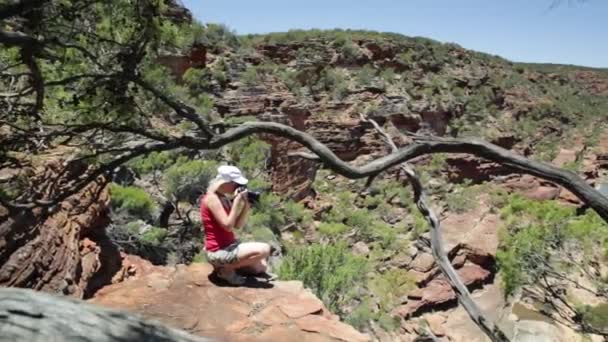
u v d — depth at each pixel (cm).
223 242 561
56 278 517
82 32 273
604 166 6712
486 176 5206
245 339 466
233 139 232
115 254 702
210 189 560
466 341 2219
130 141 313
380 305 2061
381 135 316
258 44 5488
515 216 1619
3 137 309
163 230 1213
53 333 140
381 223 3881
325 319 512
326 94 5331
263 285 580
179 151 830
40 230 511
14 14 216
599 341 1096
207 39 4709
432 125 5966
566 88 8694
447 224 3397
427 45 6950
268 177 3120
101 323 154
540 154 6894
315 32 5856
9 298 151
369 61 5894
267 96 4731
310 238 3175
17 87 346
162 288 577
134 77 260
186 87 1356
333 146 5134
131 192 1297
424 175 4862
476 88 6988
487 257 2930
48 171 490
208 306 525
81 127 278
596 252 1055
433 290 2553
